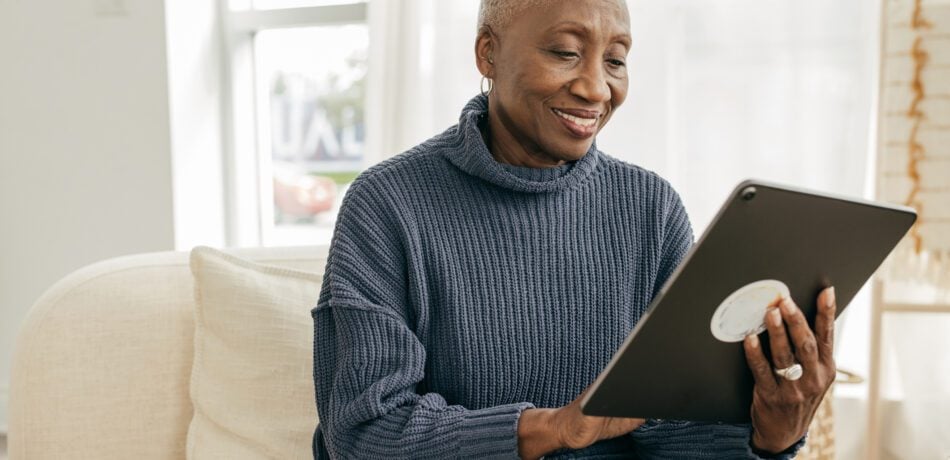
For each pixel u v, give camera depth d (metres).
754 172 2.15
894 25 1.92
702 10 2.14
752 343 0.87
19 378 1.26
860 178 2.08
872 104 2.07
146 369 1.29
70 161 2.67
